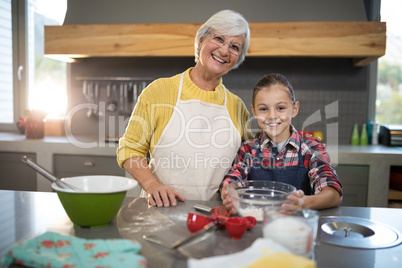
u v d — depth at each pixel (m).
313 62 2.92
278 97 1.33
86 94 3.17
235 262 0.55
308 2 2.85
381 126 2.87
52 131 3.10
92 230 0.85
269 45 2.46
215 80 1.48
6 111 3.36
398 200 2.45
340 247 0.77
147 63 3.09
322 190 1.12
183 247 0.74
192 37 2.54
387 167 2.34
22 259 0.64
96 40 2.64
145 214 0.97
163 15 3.00
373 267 0.67
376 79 2.93
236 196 0.92
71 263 0.62
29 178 2.69
